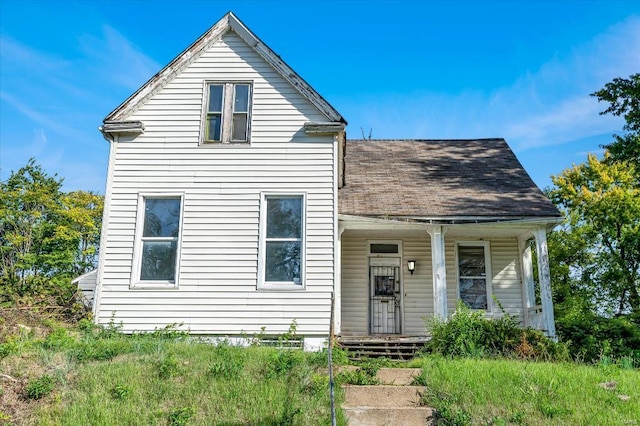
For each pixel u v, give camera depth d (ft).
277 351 27.50
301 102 38.17
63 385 21.91
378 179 48.91
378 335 41.73
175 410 20.10
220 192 36.73
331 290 34.86
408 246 46.85
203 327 34.42
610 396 21.70
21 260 73.72
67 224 81.51
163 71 38.65
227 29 39.58
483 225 40.55
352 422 20.47
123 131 37.45
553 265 68.74
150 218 36.76
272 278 35.40
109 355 25.76
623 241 65.36
